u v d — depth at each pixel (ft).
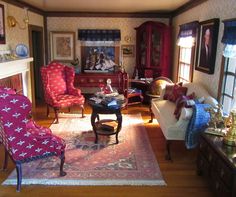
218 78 11.14
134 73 20.95
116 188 8.43
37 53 20.21
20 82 15.25
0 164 10.01
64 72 16.46
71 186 8.52
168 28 18.99
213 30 11.37
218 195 7.35
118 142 12.21
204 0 12.94
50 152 8.55
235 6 9.55
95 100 12.16
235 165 6.37
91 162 10.19
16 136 7.79
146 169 9.68
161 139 12.71
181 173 9.46
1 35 13.01
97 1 15.38
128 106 19.07
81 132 13.50
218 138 8.16
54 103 14.65
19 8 15.38
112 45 21.63
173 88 14.35
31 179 8.86
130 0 14.93
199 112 9.61
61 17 21.03
